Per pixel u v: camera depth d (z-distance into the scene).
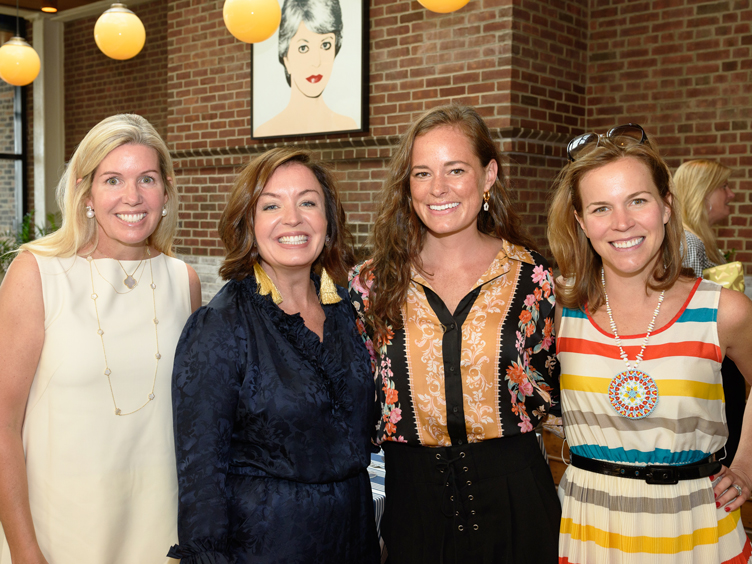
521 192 4.23
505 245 1.63
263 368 1.39
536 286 1.59
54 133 8.55
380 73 4.73
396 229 1.63
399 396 1.57
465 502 1.53
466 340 1.53
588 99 4.79
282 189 1.47
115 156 1.52
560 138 4.49
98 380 1.52
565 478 1.59
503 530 1.51
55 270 1.53
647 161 1.46
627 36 4.61
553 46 4.44
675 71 4.45
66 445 1.48
